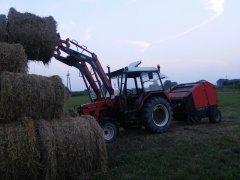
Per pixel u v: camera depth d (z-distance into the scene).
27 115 5.09
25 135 4.79
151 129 9.59
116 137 9.00
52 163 4.89
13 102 4.93
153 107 9.68
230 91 42.78
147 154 6.80
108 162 6.20
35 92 5.07
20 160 4.71
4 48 5.34
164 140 8.40
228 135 8.52
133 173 5.47
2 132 4.72
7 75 4.96
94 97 9.97
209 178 4.97
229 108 16.50
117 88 9.95
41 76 5.30
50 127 5.07
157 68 10.39
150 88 10.07
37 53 6.77
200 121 11.62
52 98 5.23
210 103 11.38
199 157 6.32
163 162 6.04
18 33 6.50
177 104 11.14
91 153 5.29
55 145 4.97
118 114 9.75
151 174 5.38
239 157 6.17
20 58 5.46
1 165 4.60
